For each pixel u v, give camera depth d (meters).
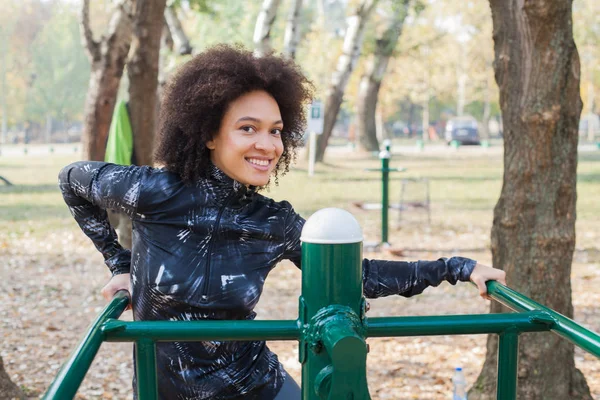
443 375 4.82
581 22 39.81
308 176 19.42
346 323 1.32
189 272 1.84
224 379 1.87
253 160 1.86
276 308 6.68
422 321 1.48
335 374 1.24
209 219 1.85
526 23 3.56
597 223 11.51
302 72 2.17
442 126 74.38
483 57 44.72
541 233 3.65
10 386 3.96
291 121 2.07
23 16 57.00
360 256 1.39
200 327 1.42
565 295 3.70
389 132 73.38
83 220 2.04
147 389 1.44
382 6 21.61
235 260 1.86
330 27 36.34
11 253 9.10
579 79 3.62
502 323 1.53
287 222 1.94
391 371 4.91
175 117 1.87
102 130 11.15
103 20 37.09
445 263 1.90
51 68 55.25
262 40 15.91
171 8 16.20
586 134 58.34
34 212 12.79
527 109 3.62
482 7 42.91
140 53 7.91
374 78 26.98
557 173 3.63
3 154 36.16
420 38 42.41
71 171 1.97
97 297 7.02
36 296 7.02
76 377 1.21
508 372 1.55
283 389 1.98
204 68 1.88
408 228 11.11
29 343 5.54
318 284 1.38
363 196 15.14
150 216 1.86
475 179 19.16
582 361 5.01
